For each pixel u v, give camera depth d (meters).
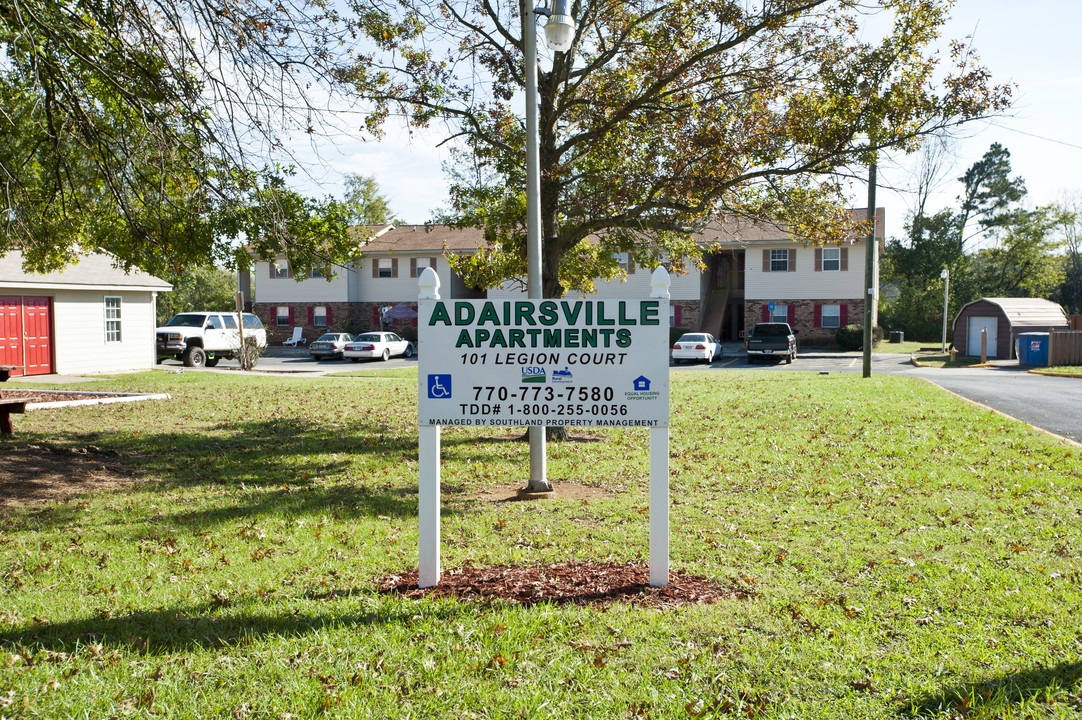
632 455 10.01
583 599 4.84
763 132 10.64
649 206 10.80
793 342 32.16
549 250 11.46
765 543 6.05
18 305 21.41
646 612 4.57
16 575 5.28
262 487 8.24
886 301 53.94
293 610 4.64
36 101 8.30
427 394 5.09
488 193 12.52
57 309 22.34
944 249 53.12
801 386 18.31
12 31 7.83
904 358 32.31
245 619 4.49
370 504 7.52
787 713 3.39
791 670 3.80
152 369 25.14
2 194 9.32
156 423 12.75
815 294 38.19
